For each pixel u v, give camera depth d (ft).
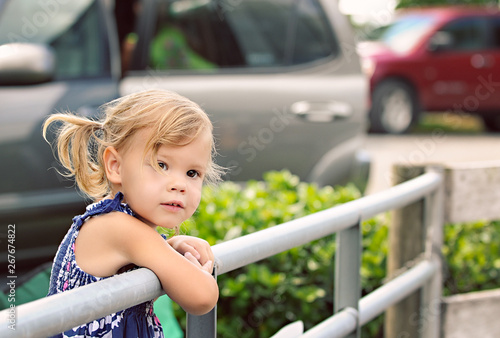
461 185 9.39
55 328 3.61
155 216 4.76
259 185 12.72
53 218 12.28
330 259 10.35
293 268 10.27
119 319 4.80
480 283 11.55
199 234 10.28
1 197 11.90
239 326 9.93
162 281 4.58
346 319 6.83
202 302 4.64
